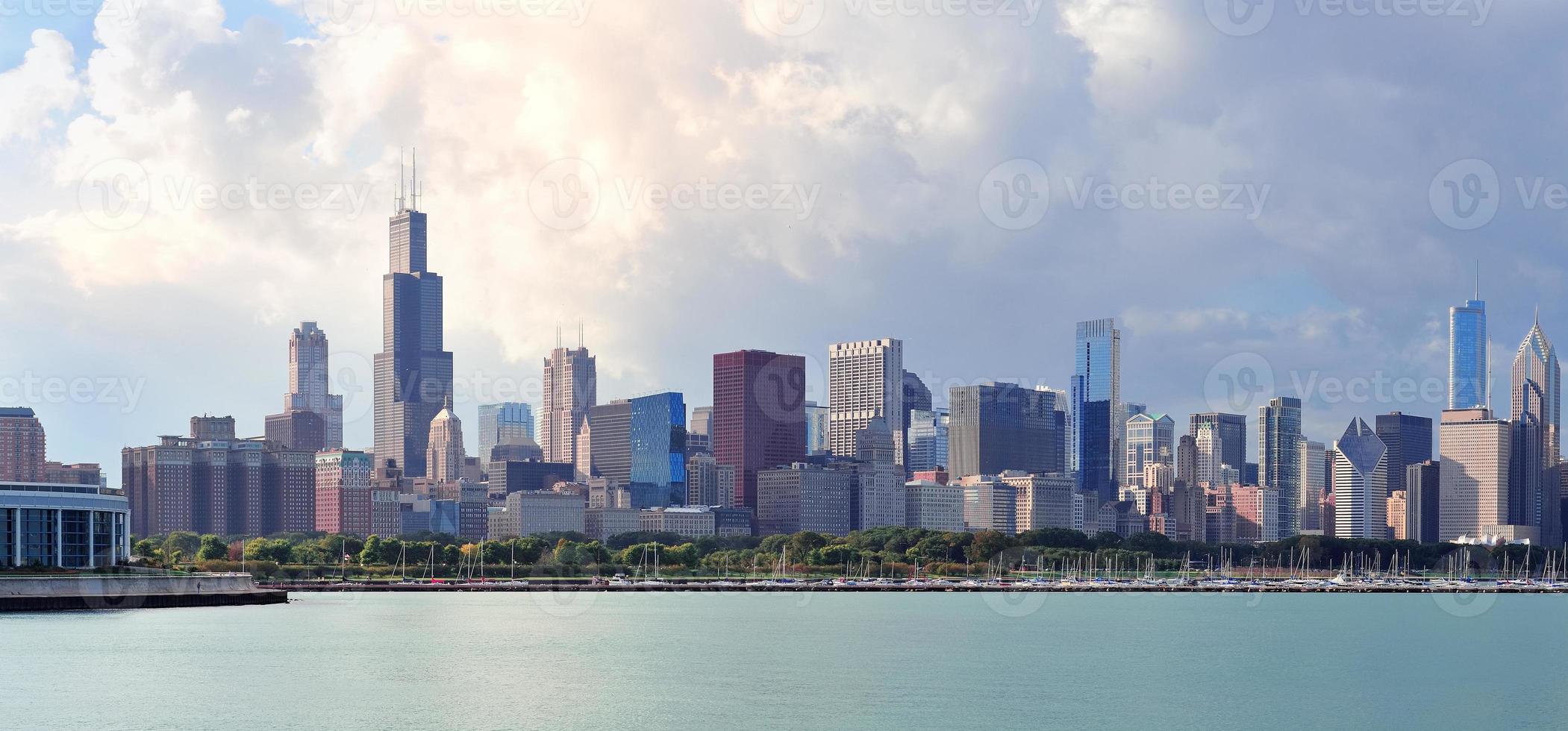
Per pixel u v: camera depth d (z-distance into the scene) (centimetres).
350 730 18775
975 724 19825
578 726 19262
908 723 19788
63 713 19562
